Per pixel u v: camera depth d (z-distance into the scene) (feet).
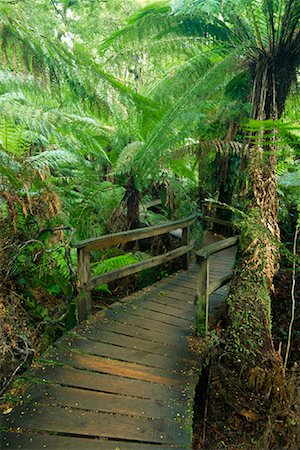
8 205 8.02
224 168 17.62
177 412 6.57
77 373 7.61
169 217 18.29
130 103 9.29
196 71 12.87
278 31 9.40
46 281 10.53
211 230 21.85
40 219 9.13
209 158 18.34
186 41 11.96
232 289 9.87
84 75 7.49
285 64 9.55
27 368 8.00
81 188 14.47
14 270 9.09
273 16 9.36
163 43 12.13
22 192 8.65
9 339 8.24
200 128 14.49
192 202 17.87
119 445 5.75
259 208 9.53
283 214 17.65
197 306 9.39
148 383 7.40
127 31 11.79
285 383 8.35
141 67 21.61
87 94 7.83
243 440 7.76
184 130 12.53
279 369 8.46
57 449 5.57
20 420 6.13
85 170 14.60
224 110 12.97
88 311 10.02
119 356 8.37
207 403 8.54
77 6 22.44
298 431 7.50
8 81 8.68
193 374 7.82
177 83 13.43
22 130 9.41
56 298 11.01
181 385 7.43
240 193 11.07
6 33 6.27
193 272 15.08
